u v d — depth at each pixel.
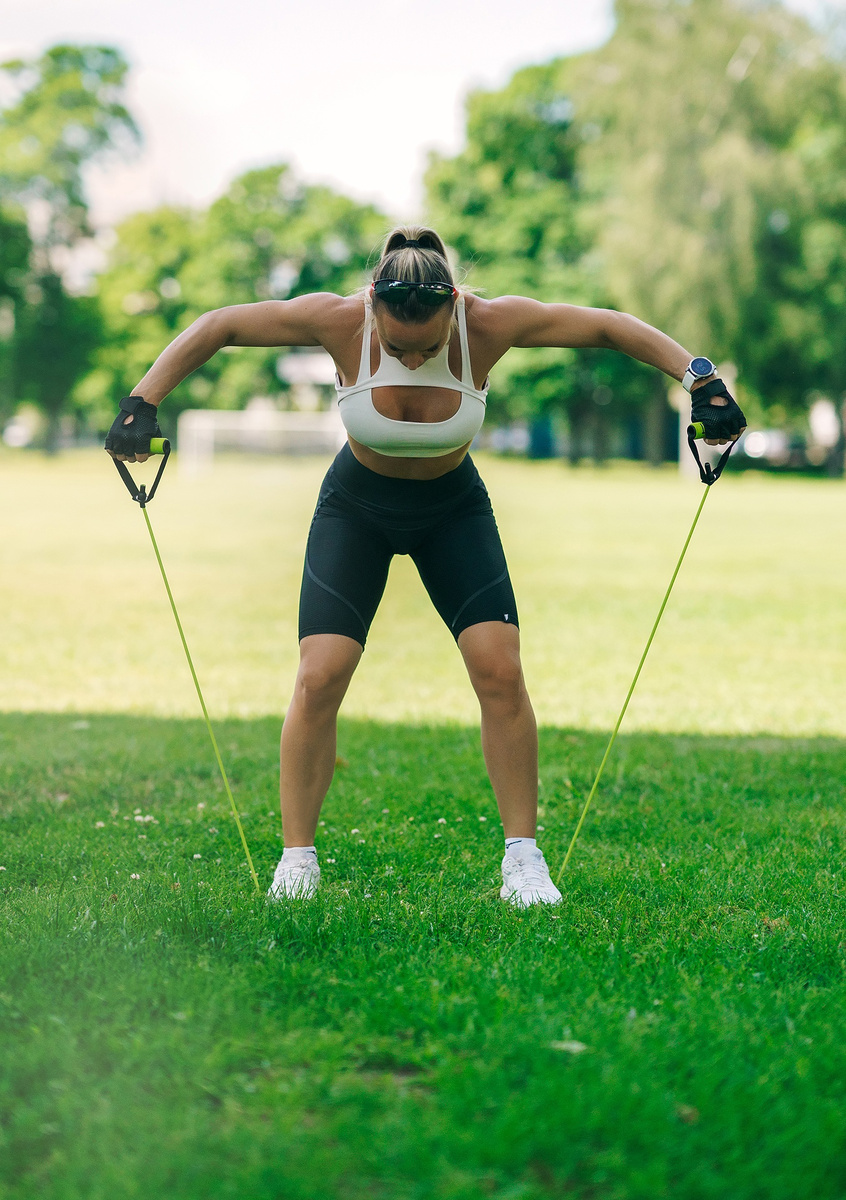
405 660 7.99
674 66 33.62
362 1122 1.96
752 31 33.50
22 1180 1.83
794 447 50.28
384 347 2.97
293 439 42.09
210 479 34.16
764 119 34.09
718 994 2.50
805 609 10.27
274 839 3.96
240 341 3.18
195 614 9.94
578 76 35.12
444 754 5.30
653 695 6.83
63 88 49.66
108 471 39.06
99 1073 2.13
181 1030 2.26
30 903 3.08
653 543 16.22
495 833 4.08
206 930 2.88
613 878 3.49
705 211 33.75
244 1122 1.97
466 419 3.10
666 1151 1.89
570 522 19.88
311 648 3.29
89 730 5.77
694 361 3.15
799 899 3.29
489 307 3.13
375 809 4.41
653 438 46.28
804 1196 1.81
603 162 36.25
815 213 36.78
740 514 22.16
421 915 3.06
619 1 34.75
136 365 55.12
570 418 47.56
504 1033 2.24
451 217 45.69
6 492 27.20
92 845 3.85
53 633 8.94
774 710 6.44
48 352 51.41
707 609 10.25
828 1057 2.20
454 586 3.32
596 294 43.16
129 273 55.53
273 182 55.31
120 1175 1.82
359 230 55.31
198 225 56.75
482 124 45.53
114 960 2.61
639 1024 2.32
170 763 5.09
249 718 6.14
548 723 6.03
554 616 9.84
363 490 3.27
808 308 38.25
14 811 4.34
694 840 4.00
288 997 2.48
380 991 2.47
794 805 4.48
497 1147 1.87
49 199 50.69
